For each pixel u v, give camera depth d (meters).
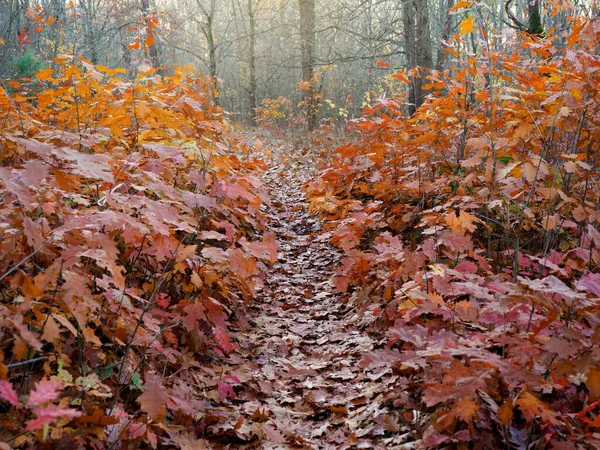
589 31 3.66
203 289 3.31
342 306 4.66
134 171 3.60
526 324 2.29
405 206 5.19
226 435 2.62
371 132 6.70
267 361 3.64
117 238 3.16
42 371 2.21
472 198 3.90
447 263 3.68
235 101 38.50
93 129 3.86
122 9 21.36
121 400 2.40
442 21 15.61
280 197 9.48
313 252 6.32
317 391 3.24
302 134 18.42
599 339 1.77
